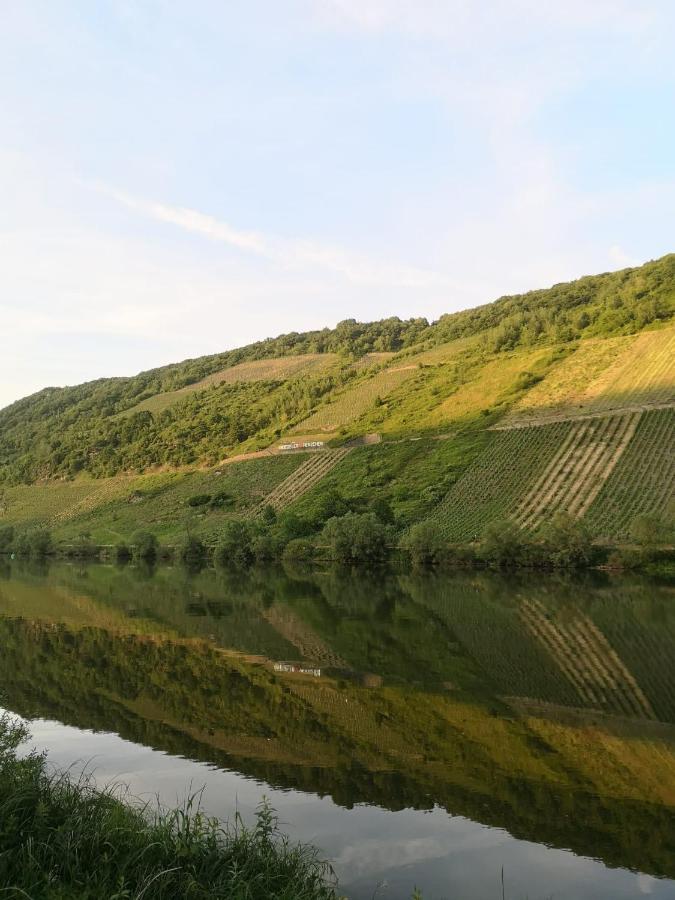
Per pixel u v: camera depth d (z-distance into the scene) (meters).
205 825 14.29
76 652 35.31
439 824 15.66
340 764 19.39
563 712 24.58
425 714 24.39
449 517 90.62
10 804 11.52
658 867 13.80
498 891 12.89
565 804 16.75
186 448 166.38
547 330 165.62
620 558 69.56
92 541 124.62
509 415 117.19
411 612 48.78
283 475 130.62
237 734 22.22
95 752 20.41
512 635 39.56
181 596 60.31
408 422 134.12
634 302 156.75
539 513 83.31
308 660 33.28
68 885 9.42
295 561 96.38
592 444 95.44
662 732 22.33
